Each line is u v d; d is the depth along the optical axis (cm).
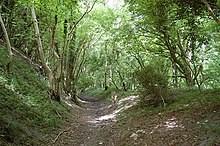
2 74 1262
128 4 1712
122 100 2233
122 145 935
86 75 4875
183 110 1102
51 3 1334
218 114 874
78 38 2672
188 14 1238
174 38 1700
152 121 1112
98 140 1073
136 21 1714
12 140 743
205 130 783
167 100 1336
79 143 1030
